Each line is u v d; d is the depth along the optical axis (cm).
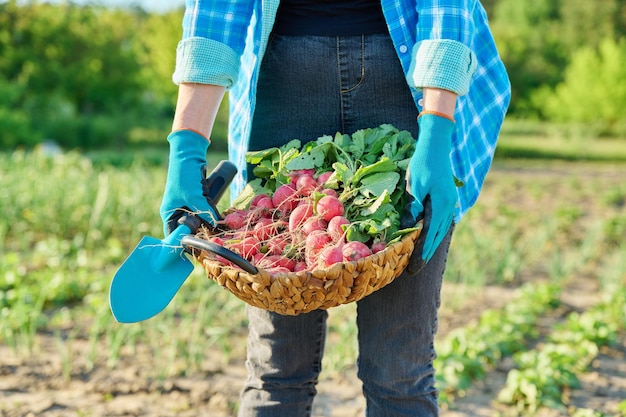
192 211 205
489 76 226
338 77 213
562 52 2839
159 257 203
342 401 367
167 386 377
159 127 2464
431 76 194
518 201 1070
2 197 736
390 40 211
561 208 924
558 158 2005
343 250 184
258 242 196
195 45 209
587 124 2466
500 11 3541
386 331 220
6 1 2280
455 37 198
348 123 218
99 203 698
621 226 835
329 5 211
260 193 220
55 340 445
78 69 2341
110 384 379
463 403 373
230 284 187
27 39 2336
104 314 420
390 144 208
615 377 412
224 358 414
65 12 2386
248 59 222
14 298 495
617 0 3009
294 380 234
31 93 2323
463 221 721
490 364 427
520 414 360
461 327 496
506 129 2559
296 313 187
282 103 220
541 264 692
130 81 2422
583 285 622
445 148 192
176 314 499
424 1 202
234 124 234
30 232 733
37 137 2023
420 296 217
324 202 195
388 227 193
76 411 347
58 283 526
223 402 359
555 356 406
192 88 211
